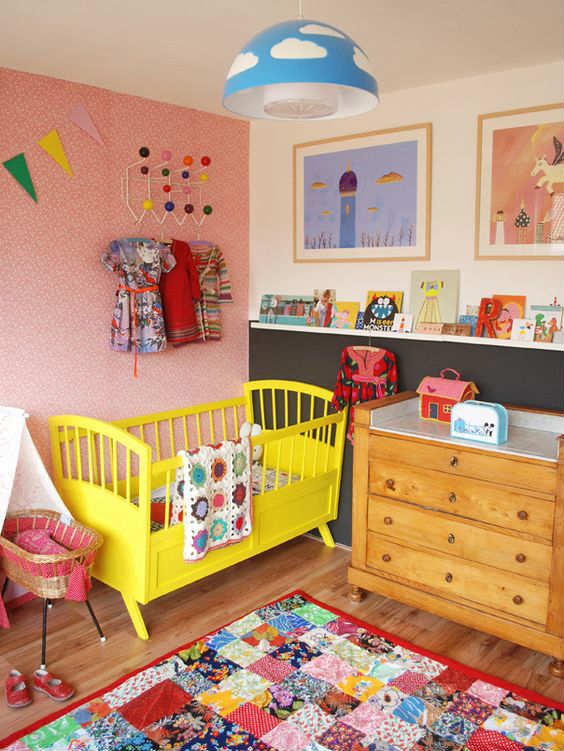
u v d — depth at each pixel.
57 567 2.50
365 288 3.54
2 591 2.87
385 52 2.70
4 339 2.94
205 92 3.23
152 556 2.76
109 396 3.37
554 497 2.46
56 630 2.84
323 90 1.66
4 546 2.62
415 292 3.34
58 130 3.03
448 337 3.18
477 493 2.67
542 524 2.51
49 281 3.07
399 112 3.31
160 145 3.44
